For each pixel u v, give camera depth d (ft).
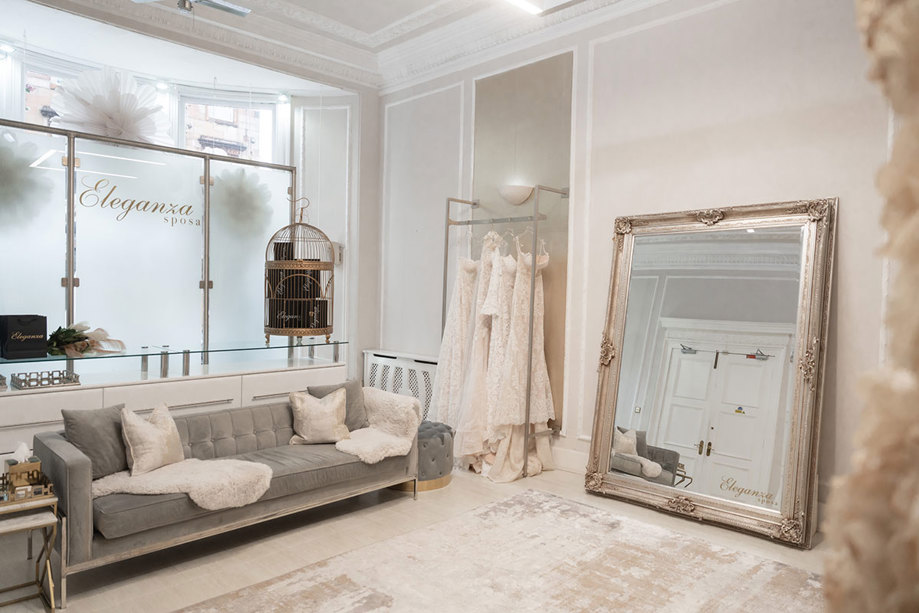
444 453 14.42
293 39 18.30
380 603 8.96
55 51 17.04
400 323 20.42
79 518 8.84
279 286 16.11
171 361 16.08
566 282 15.89
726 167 13.14
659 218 13.85
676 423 12.93
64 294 15.71
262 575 9.88
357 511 12.79
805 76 12.13
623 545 11.05
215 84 19.77
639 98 14.47
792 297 11.82
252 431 12.71
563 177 15.94
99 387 12.78
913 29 0.93
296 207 20.49
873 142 11.38
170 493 9.61
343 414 13.33
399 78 20.25
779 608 8.91
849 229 11.62
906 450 0.92
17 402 11.85
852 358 11.57
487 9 16.65
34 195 15.23
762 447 11.75
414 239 19.97
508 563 10.28
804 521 11.00
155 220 17.26
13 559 10.20
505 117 17.31
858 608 0.97
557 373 16.05
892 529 0.93
